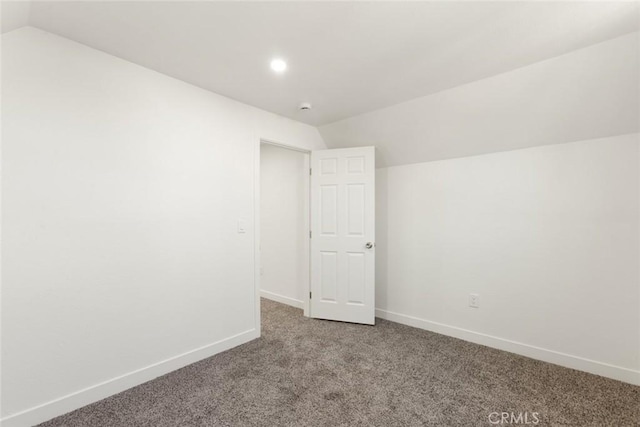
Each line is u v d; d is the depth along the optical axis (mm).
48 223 1700
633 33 1657
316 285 3375
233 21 1589
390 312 3373
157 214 2162
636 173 2045
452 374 2188
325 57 1958
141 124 2080
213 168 2508
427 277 3094
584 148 2232
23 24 1587
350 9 1490
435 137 2850
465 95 2404
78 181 1807
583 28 1634
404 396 1925
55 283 1725
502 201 2625
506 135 2502
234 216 2660
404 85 2365
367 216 3213
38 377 1669
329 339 2812
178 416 1738
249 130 2787
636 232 2049
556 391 1978
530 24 1608
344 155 3297
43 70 1682
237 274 2684
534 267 2459
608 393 1951
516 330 2545
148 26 1637
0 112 1557
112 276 1944
